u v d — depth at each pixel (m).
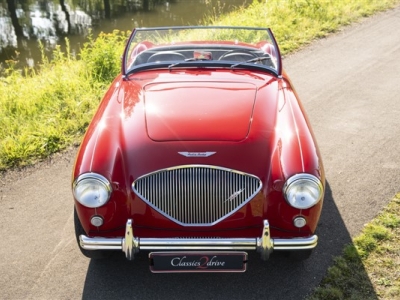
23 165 5.15
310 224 3.15
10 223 4.18
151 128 3.42
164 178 3.12
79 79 7.34
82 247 3.22
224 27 4.99
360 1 12.53
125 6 17.53
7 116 6.18
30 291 3.44
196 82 4.06
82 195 3.07
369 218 4.14
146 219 3.16
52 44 13.61
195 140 3.28
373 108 6.47
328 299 3.29
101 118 3.66
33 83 7.63
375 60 8.54
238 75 4.25
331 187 4.61
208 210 3.15
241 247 3.13
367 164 5.03
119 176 3.15
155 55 4.64
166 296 3.39
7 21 16.19
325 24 10.71
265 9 11.90
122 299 3.37
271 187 3.11
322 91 7.10
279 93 3.98
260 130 3.41
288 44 9.44
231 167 3.12
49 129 5.73
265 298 3.35
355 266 3.58
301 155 3.18
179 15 15.67
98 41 8.32
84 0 18.88
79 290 3.44
